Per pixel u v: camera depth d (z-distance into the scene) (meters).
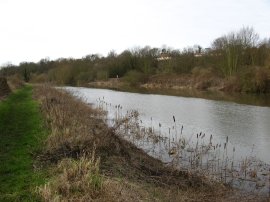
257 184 13.67
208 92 61.12
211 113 33.38
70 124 18.55
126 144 17.77
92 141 15.06
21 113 24.75
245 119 29.81
